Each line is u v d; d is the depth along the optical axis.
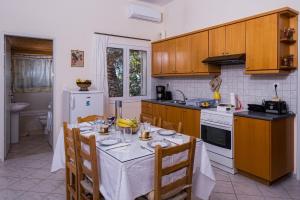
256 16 3.07
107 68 4.67
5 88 3.69
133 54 5.07
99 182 1.85
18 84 5.50
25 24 3.73
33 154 3.98
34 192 2.66
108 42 4.56
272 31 2.91
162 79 5.38
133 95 5.12
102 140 2.09
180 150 1.70
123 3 4.74
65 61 4.13
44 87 5.82
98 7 4.44
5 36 3.66
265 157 2.79
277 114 2.98
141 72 5.25
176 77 4.98
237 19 3.59
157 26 5.25
